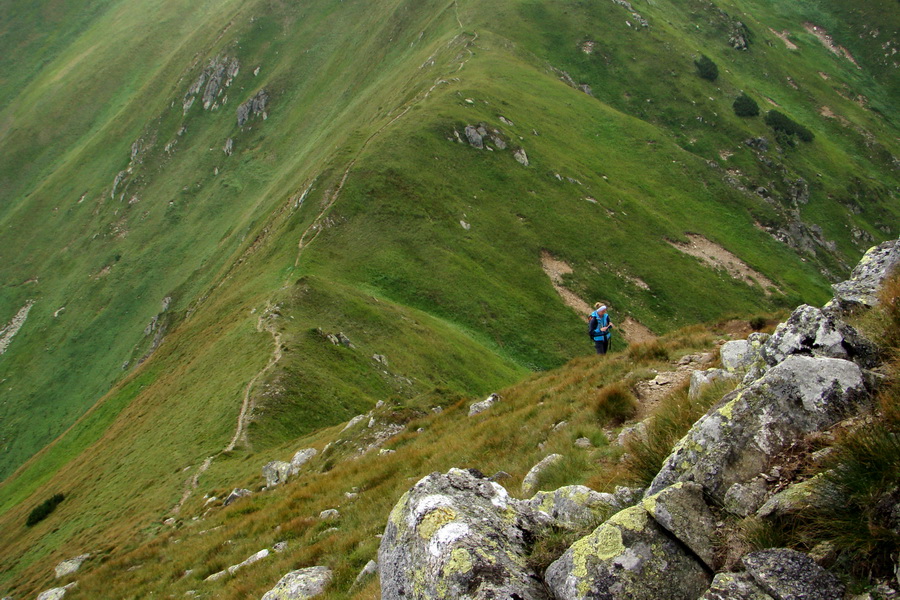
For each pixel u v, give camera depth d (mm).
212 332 87250
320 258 98875
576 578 4656
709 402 7688
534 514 6191
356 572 10047
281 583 10711
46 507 61844
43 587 32438
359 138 133750
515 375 87500
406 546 5758
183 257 189000
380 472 17656
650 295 110125
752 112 167125
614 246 117312
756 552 4219
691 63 180000
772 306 113875
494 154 126188
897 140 187125
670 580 4496
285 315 77688
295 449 41875
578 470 9148
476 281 101625
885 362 5586
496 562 5094
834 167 159875
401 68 189000
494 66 158000
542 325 98938
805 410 5168
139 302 178875
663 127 162875
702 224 132625
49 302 193875
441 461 15219
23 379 167625
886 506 3965
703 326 20812
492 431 15641
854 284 8141
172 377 81562
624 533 4812
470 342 90188
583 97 160625
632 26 188000
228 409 58406
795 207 144375
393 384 70625
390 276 98750
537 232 115625
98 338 173250
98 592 20875
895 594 3527
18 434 151250
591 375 16766
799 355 5660
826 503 4250
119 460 64125
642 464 6984
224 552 18094
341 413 60188
